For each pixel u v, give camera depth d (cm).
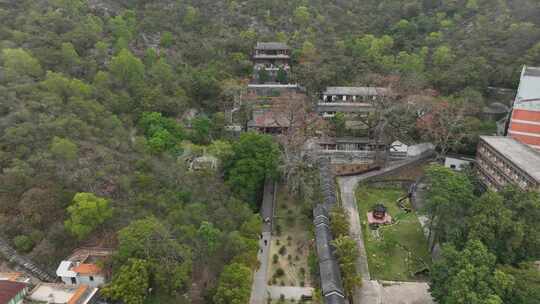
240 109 8006
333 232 5306
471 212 4816
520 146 6391
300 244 5553
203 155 6481
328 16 11506
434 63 9450
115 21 8706
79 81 6125
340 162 7544
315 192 6012
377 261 5281
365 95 8462
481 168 6738
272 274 5012
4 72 5762
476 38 9712
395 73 8812
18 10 7888
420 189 6869
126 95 6725
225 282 4066
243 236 4950
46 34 7188
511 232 4412
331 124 7962
